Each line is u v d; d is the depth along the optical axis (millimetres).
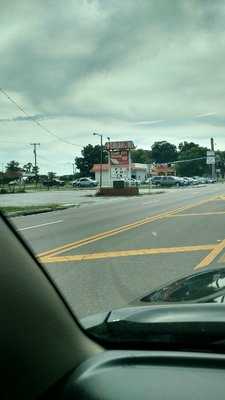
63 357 1930
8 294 1788
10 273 1817
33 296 1887
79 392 1844
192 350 2176
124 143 66125
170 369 1926
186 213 24422
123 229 17922
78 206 35000
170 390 1832
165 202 35625
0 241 1812
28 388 1764
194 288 2766
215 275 3084
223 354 2045
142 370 1934
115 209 29703
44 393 1801
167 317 2309
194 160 150625
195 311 2307
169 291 2820
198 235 15453
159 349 2217
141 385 1863
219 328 2172
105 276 9344
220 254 11688
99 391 1860
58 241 15062
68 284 8648
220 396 1790
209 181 114125
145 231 17031
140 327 2277
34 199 47500
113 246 13539
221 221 19859
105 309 6930
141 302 2727
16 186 106188
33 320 1859
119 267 10297
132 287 8352
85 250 12938
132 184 71625
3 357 1720
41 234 17219
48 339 1898
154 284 8555
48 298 1954
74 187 98062
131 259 11297
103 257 11680
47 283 1974
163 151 179250
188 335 2199
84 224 20531
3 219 1857
